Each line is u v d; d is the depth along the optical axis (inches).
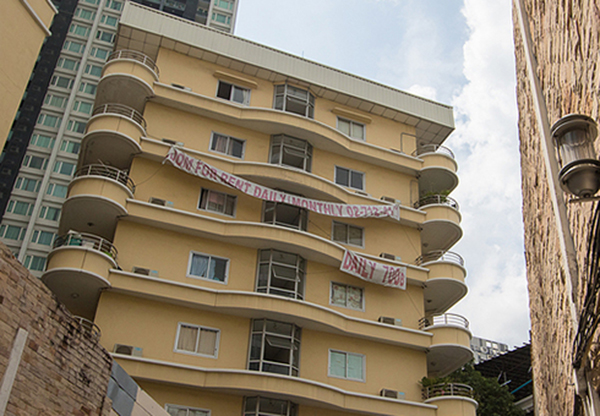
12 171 1905.8
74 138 1994.3
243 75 1232.2
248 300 962.7
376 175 1251.8
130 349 890.1
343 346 1037.2
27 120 1998.0
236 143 1153.4
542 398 897.5
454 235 1235.2
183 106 1125.7
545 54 526.9
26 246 1784.0
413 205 1245.7
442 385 1027.9
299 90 1259.8
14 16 552.7
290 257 1056.8
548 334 711.7
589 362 397.1
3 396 360.8
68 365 435.2
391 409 976.9
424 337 1078.4
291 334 987.9
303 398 911.0
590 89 348.8
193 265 1004.6
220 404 899.4
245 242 1037.2
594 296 344.2
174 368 881.5
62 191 1902.1
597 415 382.3
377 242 1175.0
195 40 1191.6
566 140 323.0
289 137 1181.7
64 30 2196.1
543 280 708.0
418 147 1402.6
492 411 1342.3
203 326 955.3
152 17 1182.9
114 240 970.1
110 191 966.4
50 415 405.7
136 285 925.2
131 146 1035.9
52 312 424.2
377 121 1325.0
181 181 1064.8
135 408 527.2
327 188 1140.5
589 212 370.6
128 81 1080.8
